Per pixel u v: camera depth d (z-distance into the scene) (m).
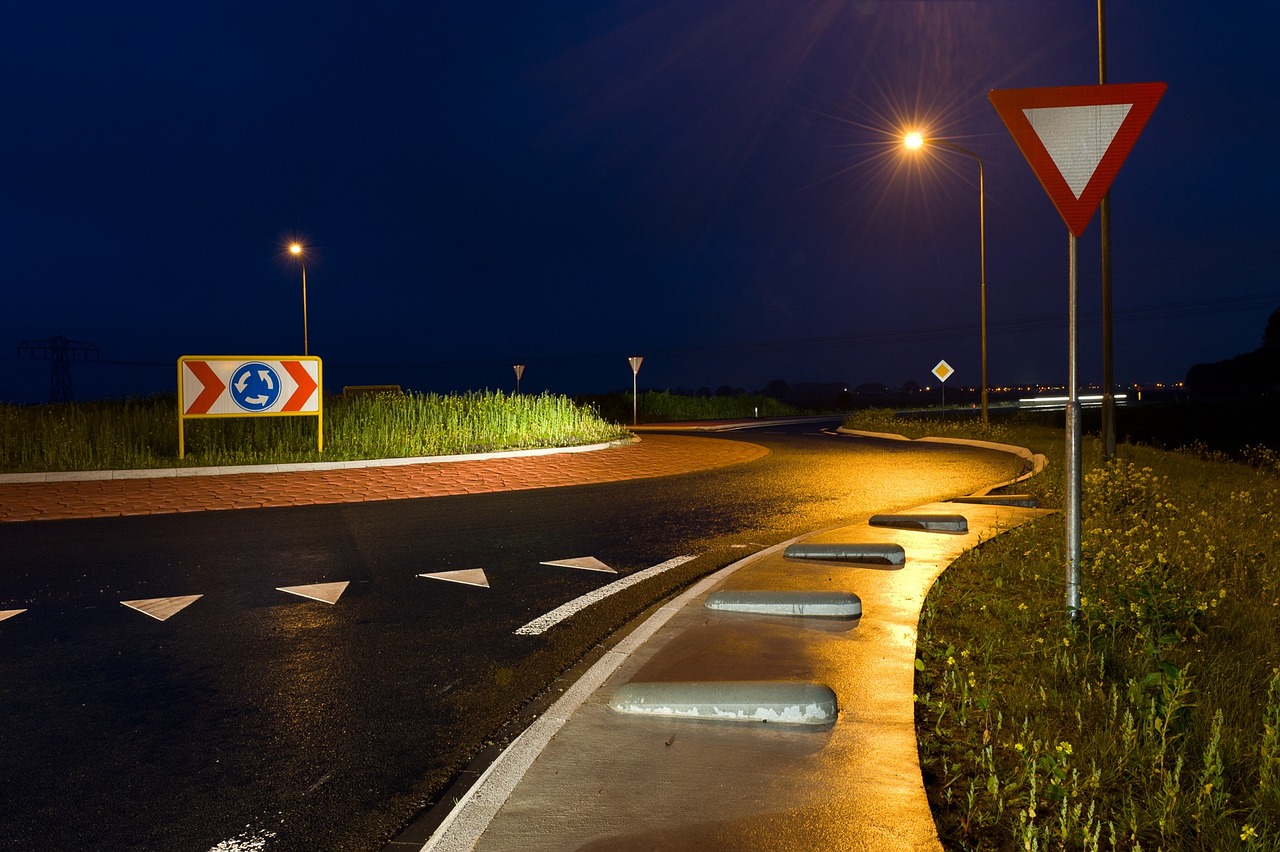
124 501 12.43
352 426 19.86
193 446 17.66
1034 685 4.53
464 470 16.62
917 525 9.58
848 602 5.99
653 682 4.51
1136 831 3.14
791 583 6.89
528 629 6.24
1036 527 9.09
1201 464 19.48
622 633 6.08
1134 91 5.21
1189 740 3.80
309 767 4.01
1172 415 55.53
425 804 3.66
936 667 4.96
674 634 5.59
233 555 8.86
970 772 3.67
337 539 9.75
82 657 5.62
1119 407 60.06
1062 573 6.94
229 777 3.91
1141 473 12.48
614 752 3.81
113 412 20.20
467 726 4.48
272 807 3.63
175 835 3.40
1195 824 3.19
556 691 4.98
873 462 19.44
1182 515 9.94
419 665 5.45
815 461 19.61
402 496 13.27
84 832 3.42
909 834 3.09
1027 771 3.49
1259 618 5.82
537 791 3.46
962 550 8.20
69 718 4.61
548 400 25.42
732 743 3.89
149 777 3.91
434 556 8.84
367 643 5.91
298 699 4.87
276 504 12.37
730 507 12.31
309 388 17.59
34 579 7.80
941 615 6.08
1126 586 6.08
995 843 3.13
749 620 5.91
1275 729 3.66
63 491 13.33
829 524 10.84
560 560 8.64
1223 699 4.30
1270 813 3.24
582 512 11.80
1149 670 4.66
